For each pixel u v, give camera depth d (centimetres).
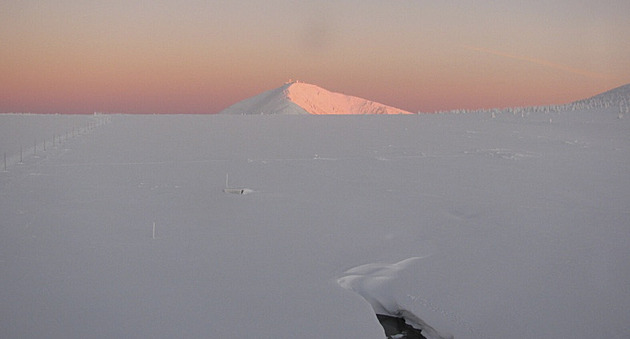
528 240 1203
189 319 786
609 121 4250
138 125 4550
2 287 874
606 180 1989
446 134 3719
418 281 971
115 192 1662
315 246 1150
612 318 830
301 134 3772
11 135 3381
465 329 812
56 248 1084
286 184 1847
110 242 1135
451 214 1448
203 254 1075
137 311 803
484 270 1018
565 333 790
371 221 1361
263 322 789
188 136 3588
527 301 891
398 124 4616
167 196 1620
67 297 843
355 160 2433
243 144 3105
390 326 892
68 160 2339
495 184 1895
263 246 1140
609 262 1054
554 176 2072
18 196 1569
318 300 873
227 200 1577
